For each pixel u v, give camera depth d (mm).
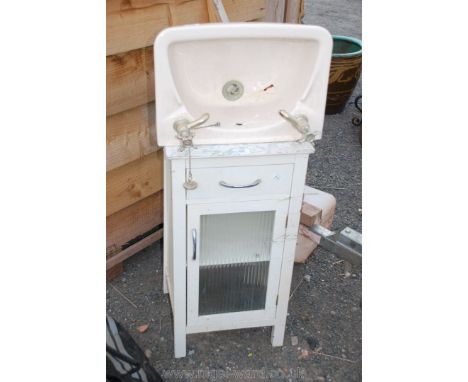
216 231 1371
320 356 1622
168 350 1616
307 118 1233
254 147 1229
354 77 3197
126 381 1302
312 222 1782
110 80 1466
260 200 1305
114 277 1890
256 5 1944
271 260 1429
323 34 1121
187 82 1167
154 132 1706
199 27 1072
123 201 1724
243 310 1539
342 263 2020
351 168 2773
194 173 1224
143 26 1479
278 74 1197
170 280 1647
